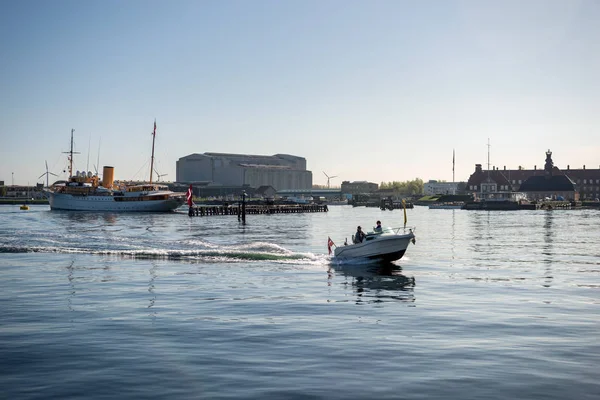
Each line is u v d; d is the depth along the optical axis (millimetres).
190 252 42250
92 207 149125
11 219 112812
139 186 151125
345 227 87750
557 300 24438
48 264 36938
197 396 12805
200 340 17484
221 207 137625
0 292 26281
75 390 13164
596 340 17484
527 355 15875
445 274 32969
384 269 35156
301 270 34406
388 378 13977
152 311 21906
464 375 14195
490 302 23922
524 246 53094
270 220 115188
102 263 37469
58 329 18875
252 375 14211
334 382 13703
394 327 19203
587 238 63625
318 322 19984
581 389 13195
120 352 16156
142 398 12688
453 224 100062
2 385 13477
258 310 22125
